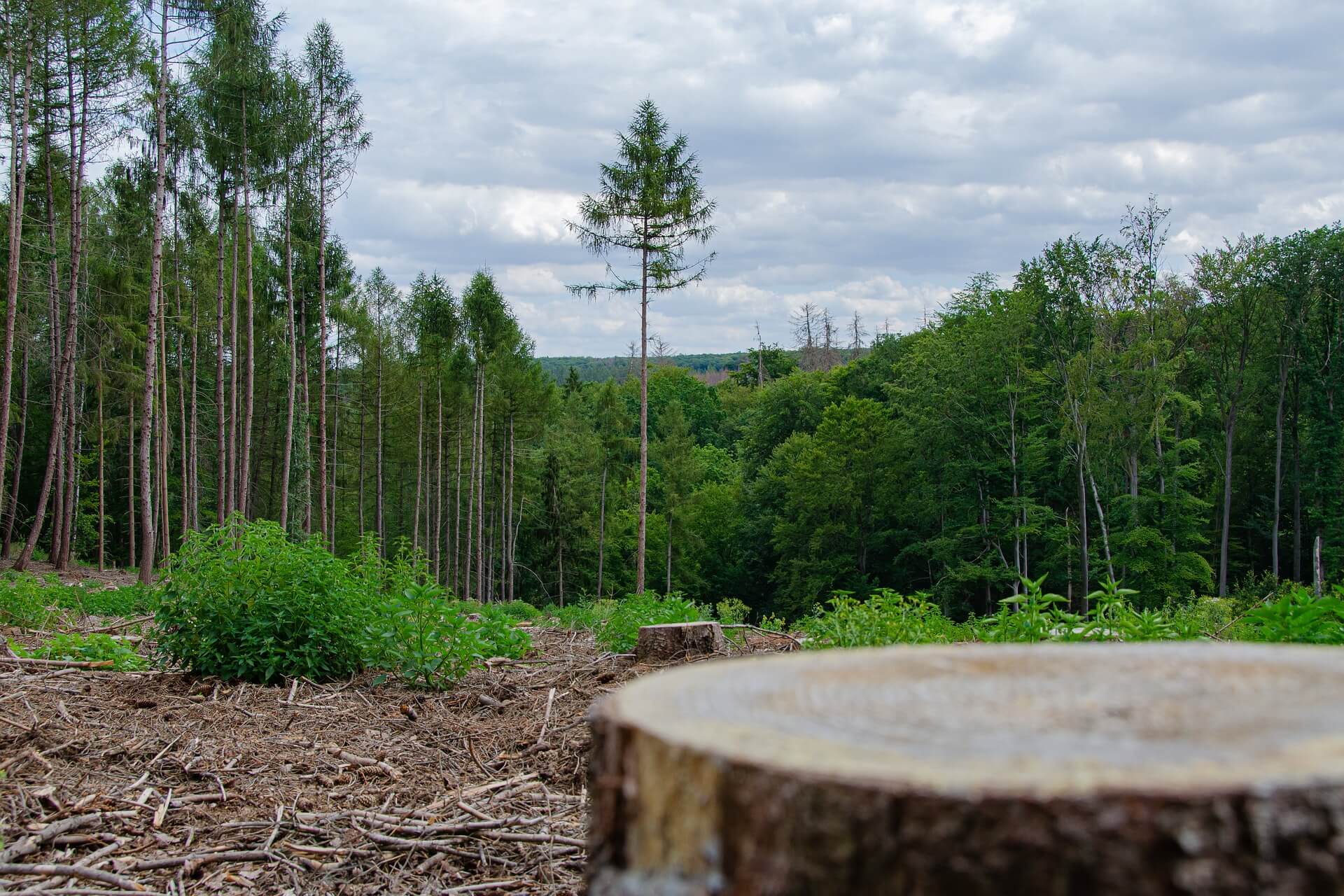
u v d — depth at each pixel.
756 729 1.61
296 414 35.47
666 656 8.70
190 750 5.61
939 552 35.28
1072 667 2.15
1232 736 1.55
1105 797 1.25
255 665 7.51
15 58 21.06
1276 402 38.12
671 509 50.97
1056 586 35.47
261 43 25.36
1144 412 32.12
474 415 45.56
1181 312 35.22
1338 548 34.41
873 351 51.94
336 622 7.69
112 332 28.69
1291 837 1.25
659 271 27.03
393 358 44.31
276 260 34.00
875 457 39.59
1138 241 32.47
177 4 19.95
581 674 8.31
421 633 7.64
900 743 1.52
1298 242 35.84
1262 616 5.48
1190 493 35.56
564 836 4.45
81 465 35.88
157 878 3.99
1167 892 1.24
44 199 28.05
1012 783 1.29
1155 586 31.47
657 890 1.56
